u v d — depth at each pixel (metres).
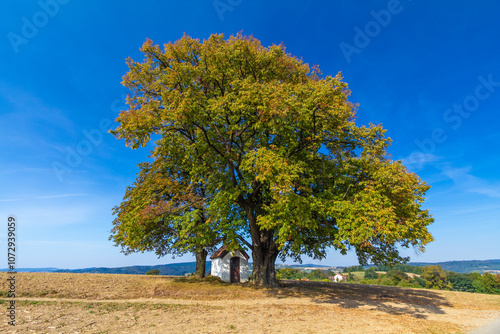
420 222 15.12
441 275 86.56
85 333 8.96
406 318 13.76
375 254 18.62
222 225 19.34
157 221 21.52
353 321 12.48
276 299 17.33
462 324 13.12
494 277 76.69
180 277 25.22
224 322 11.38
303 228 18.98
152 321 11.05
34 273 22.19
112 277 23.00
